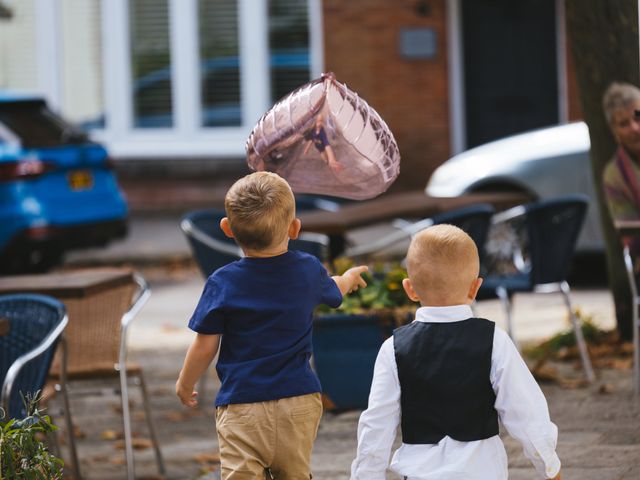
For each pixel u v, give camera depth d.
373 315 7.06
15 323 5.85
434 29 18.45
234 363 4.29
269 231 4.29
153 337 10.67
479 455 3.81
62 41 19.59
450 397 3.82
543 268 8.13
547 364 8.49
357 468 3.94
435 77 18.48
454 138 18.53
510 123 18.55
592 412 7.02
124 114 19.45
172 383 8.97
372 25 18.58
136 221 18.72
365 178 4.62
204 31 19.34
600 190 8.79
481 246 8.27
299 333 4.32
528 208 8.09
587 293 11.89
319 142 4.54
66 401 6.36
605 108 8.43
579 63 8.53
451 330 3.88
